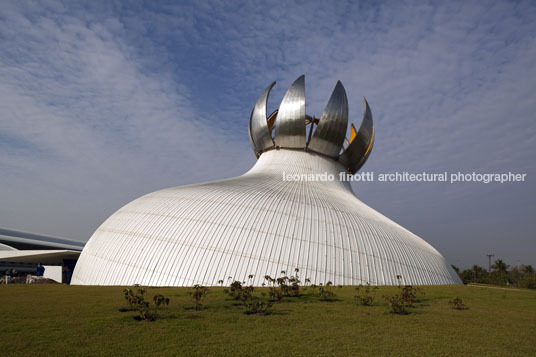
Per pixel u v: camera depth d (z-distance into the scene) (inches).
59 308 669.3
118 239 1213.1
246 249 1097.4
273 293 808.9
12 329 501.0
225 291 838.5
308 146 1782.7
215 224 1160.8
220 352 422.6
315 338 496.7
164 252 1114.1
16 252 2014.0
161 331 508.4
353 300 836.6
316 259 1113.4
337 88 1774.1
